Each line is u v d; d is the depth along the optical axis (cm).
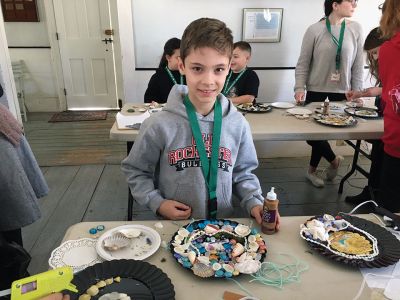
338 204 281
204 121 116
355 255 89
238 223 103
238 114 122
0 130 143
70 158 362
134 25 345
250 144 126
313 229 98
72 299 73
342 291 79
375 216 112
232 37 106
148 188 118
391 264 86
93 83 534
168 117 117
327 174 322
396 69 155
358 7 350
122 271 81
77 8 493
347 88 291
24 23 498
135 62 356
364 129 209
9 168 146
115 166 344
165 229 102
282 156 383
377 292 79
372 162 254
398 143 165
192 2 342
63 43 508
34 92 532
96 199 281
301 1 349
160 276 80
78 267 86
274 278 83
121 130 198
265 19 351
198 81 104
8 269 118
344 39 278
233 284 81
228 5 346
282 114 243
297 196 293
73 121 489
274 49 363
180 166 116
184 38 105
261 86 373
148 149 119
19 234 163
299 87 294
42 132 444
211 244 92
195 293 78
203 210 119
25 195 152
